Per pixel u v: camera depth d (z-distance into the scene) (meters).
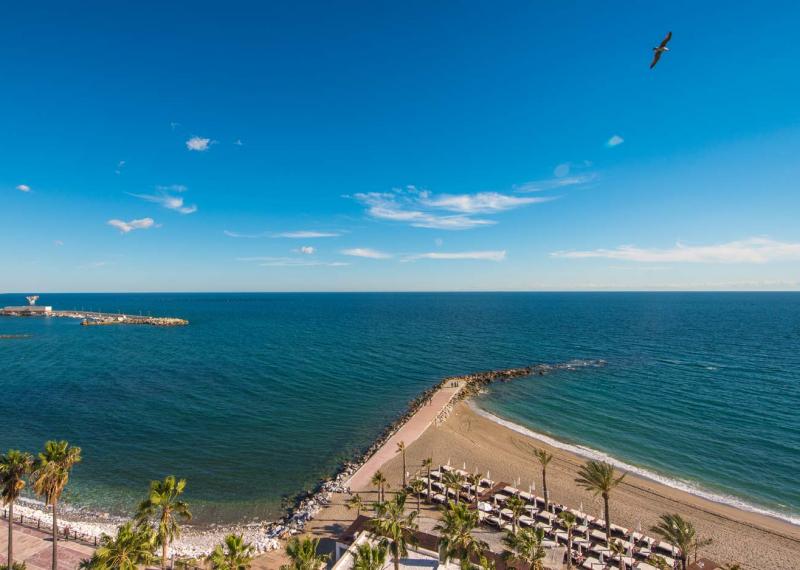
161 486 33.12
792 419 79.44
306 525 48.41
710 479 59.06
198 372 119.88
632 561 41.53
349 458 67.56
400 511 35.72
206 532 47.97
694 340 172.12
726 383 104.44
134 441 71.56
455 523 32.53
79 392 98.75
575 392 101.62
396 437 73.50
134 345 168.38
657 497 54.50
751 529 47.69
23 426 77.38
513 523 45.00
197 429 77.25
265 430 77.81
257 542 45.44
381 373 122.44
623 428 78.06
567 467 63.03
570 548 40.12
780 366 121.38
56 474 33.06
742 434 73.19
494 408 91.69
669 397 94.62
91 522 49.09
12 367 126.00
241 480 59.81
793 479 58.59
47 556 40.84
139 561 29.05
